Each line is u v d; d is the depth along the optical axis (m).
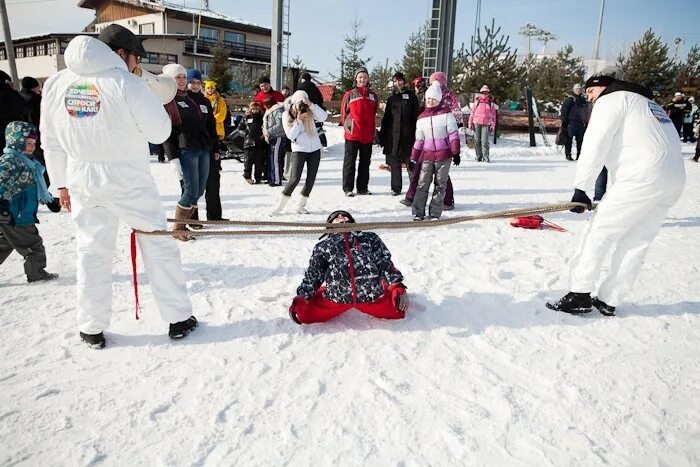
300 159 6.70
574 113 13.95
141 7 37.72
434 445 2.41
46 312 3.74
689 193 8.74
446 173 6.65
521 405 2.72
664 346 3.37
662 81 30.88
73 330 3.48
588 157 3.52
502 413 2.65
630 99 3.49
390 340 3.42
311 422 2.57
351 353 3.24
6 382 2.87
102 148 3.01
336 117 19.11
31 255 4.26
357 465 2.28
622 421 2.61
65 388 2.82
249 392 2.81
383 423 2.56
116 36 3.22
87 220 3.15
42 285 4.25
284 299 4.08
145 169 3.20
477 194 8.84
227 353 3.21
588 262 3.70
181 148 5.38
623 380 2.97
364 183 8.64
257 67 39.53
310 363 3.12
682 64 34.41
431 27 15.19
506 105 21.25
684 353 3.28
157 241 3.25
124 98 2.96
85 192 3.08
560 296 4.16
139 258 5.00
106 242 3.20
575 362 3.16
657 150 3.39
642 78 30.80
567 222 6.74
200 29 38.28
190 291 4.21
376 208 7.49
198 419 2.59
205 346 3.30
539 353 3.26
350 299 3.47
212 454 2.35
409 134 8.24
